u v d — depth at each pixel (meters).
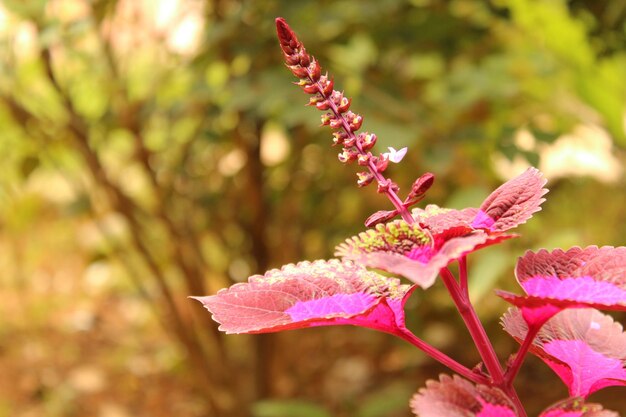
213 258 2.15
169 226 1.77
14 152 1.96
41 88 1.83
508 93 1.59
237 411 1.94
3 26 1.53
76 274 2.84
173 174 1.79
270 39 1.56
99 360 2.41
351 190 1.90
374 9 1.56
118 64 1.71
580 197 2.31
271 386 1.97
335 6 1.63
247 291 0.75
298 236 1.94
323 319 0.71
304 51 0.71
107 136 1.72
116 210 1.75
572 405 0.68
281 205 1.93
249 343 2.02
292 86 1.42
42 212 2.49
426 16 1.72
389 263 0.67
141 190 2.22
